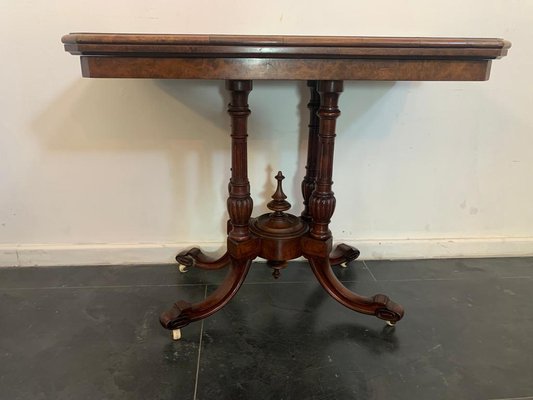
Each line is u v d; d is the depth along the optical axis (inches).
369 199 51.7
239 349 36.6
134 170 48.4
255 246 38.9
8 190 48.0
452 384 33.1
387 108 47.9
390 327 39.9
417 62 28.2
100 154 47.6
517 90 48.3
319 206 37.9
